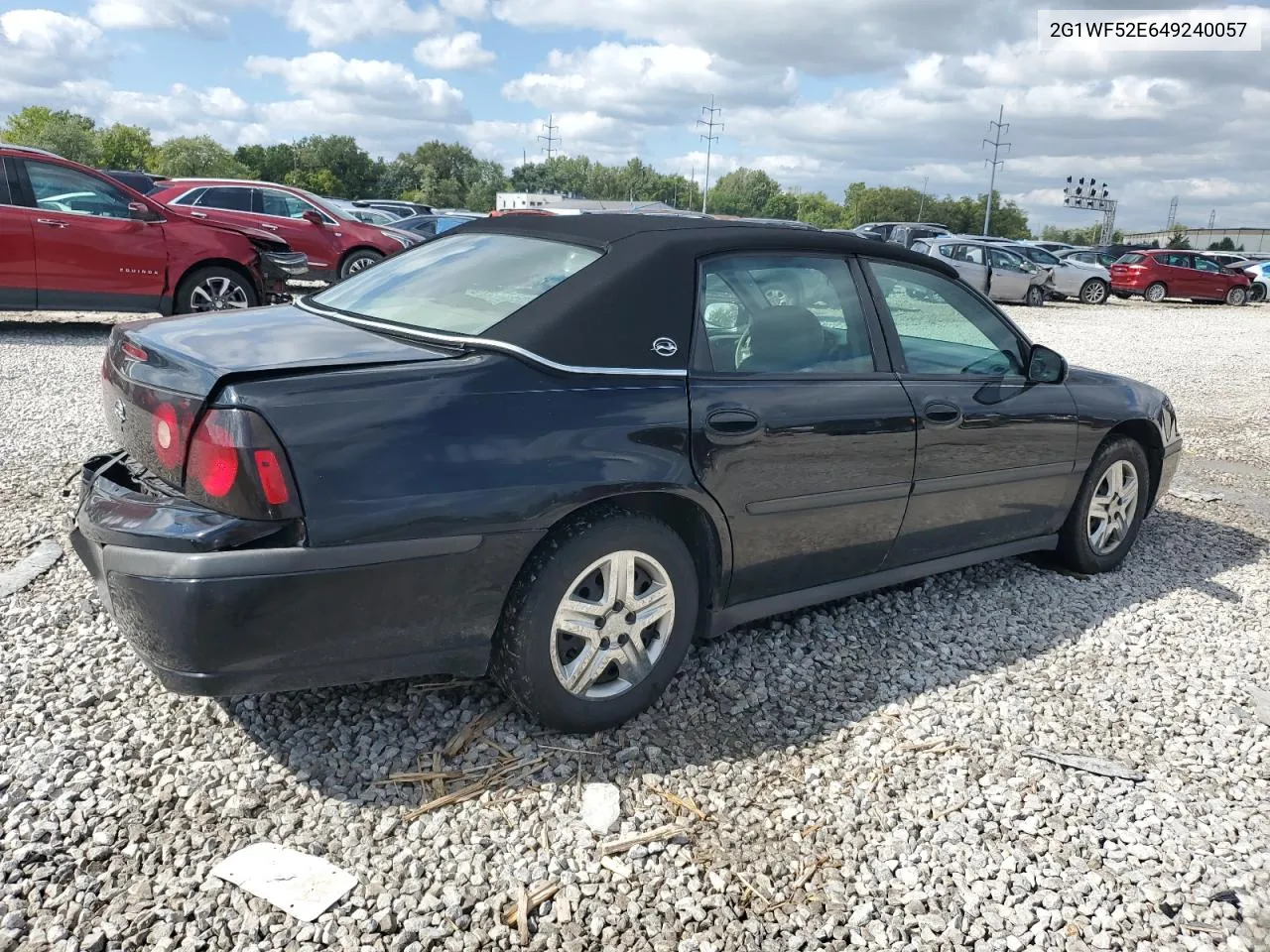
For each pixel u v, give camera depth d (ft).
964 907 8.41
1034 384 14.51
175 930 7.47
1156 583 16.42
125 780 9.16
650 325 10.34
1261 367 46.91
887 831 9.32
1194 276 95.96
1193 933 8.32
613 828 9.01
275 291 36.47
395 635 8.95
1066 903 8.56
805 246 12.10
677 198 484.33
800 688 11.80
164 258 33.55
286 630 8.41
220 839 8.48
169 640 8.24
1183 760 10.94
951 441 13.05
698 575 11.31
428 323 10.23
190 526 8.28
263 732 10.03
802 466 11.36
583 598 10.04
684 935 7.88
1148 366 44.91
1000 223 493.77
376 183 449.06
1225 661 13.47
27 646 11.44
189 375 8.65
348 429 8.48
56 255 31.83
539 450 9.26
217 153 351.25
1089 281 87.15
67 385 26.25
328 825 8.75
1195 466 25.76
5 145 31.27
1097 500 16.10
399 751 9.88
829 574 12.48
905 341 12.89
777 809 9.51
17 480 17.60
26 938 7.30
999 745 10.94
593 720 10.27
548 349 9.68
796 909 8.24
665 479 10.00
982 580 15.87
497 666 9.87
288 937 7.48
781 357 11.47
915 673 12.40
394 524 8.57
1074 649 13.51
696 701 11.28
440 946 7.56
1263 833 9.75
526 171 454.40
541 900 8.08
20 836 8.30
